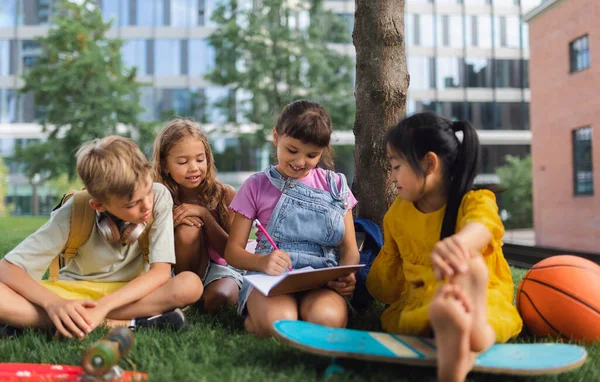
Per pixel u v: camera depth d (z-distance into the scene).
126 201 2.21
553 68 12.98
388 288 2.46
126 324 2.43
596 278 2.28
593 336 2.23
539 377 1.89
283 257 2.40
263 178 2.65
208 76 18.12
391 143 2.09
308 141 2.39
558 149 12.88
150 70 25.12
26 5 25.41
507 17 25.67
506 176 22.38
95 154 2.17
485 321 1.66
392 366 2.00
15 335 2.29
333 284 2.43
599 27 11.29
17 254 2.39
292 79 17.97
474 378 1.90
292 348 2.11
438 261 1.67
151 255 2.53
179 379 1.76
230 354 2.04
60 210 2.48
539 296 2.30
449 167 2.11
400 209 2.33
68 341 2.21
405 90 3.49
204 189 3.11
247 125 20.64
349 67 18.64
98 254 2.55
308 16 20.80
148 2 25.27
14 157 18.00
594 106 11.56
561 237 12.82
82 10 18.14
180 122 3.03
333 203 2.60
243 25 17.80
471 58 25.64
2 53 25.28
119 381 1.71
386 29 3.44
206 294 2.95
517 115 25.66
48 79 17.09
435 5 25.48
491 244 2.12
